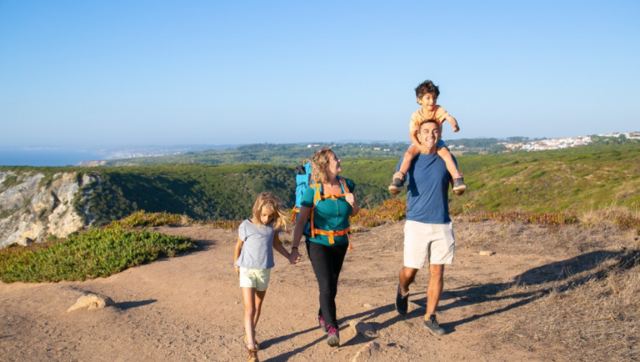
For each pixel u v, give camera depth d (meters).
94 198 73.69
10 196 77.81
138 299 6.34
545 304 4.88
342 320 4.84
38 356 4.24
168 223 13.82
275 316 5.10
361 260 8.32
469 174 55.88
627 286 4.97
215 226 13.52
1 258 10.41
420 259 4.43
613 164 44.72
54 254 9.23
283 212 4.19
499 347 3.93
